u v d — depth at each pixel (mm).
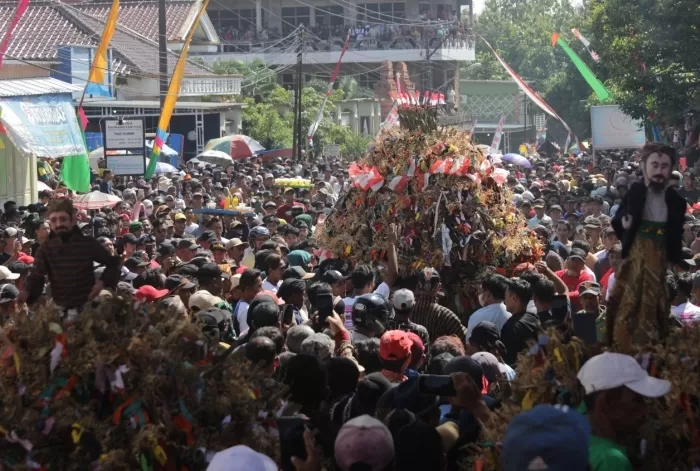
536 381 7773
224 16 98062
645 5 35375
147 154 46750
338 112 87562
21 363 7562
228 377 8016
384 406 9156
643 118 39562
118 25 64875
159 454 7418
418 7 98562
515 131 106625
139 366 7609
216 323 11469
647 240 8219
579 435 5531
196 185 35938
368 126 92812
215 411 7887
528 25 127750
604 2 37375
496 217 16766
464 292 16469
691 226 22031
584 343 8281
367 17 98125
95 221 25625
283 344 11148
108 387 7562
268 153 68875
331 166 56031
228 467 6184
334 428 8648
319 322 12406
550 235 22797
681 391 7258
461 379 8469
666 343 7910
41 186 40500
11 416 7426
